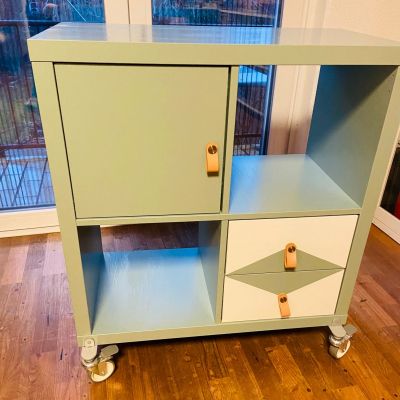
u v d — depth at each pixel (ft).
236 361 3.55
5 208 5.16
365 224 3.12
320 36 3.02
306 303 3.43
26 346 3.59
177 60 2.32
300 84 4.98
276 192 3.24
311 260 3.21
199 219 2.90
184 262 4.10
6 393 3.19
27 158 5.03
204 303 3.56
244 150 5.56
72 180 2.60
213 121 2.55
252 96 5.19
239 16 4.68
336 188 3.34
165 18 4.50
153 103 2.43
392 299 4.29
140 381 3.33
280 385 3.34
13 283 4.34
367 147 2.92
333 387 3.33
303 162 3.82
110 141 2.51
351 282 3.38
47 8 4.26
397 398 3.26
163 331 3.29
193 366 3.49
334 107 3.40
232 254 3.07
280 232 3.04
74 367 3.42
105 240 5.15
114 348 3.30
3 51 4.37
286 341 3.77
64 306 4.05
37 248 4.93
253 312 3.38
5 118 4.75
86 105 2.37
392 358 3.61
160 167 2.66
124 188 2.69
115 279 3.83
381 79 2.72
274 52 2.41
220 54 2.34
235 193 3.19
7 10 4.18
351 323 3.96
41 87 2.28
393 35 4.77
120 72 2.31
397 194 5.19
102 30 2.98
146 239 5.21
